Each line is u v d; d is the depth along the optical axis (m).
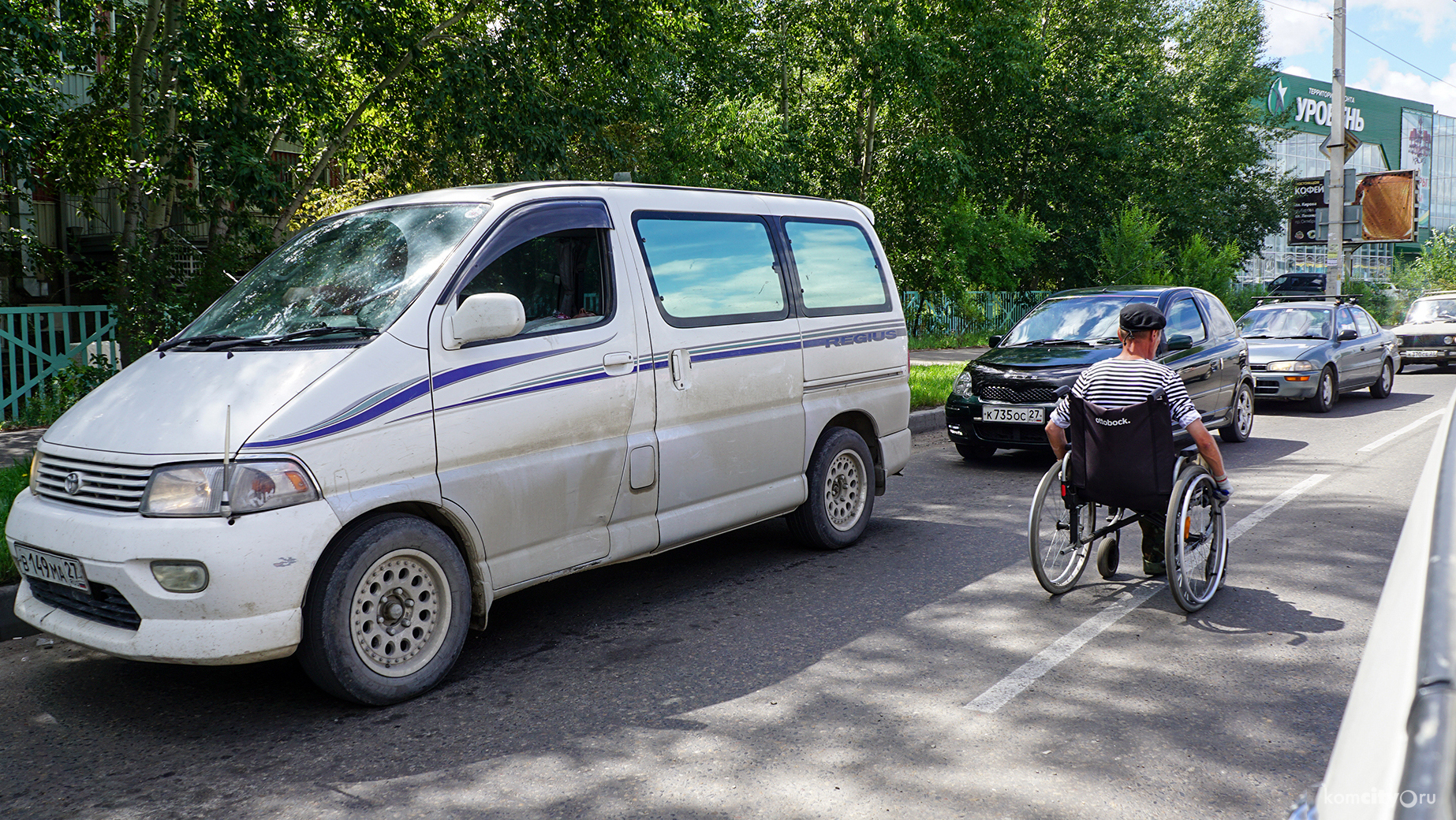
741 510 5.80
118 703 4.25
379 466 4.10
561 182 5.19
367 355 4.14
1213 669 4.34
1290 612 5.11
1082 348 9.55
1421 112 86.25
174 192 11.97
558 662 4.64
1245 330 15.21
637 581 5.96
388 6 12.62
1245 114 34.66
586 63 14.65
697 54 19.77
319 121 14.29
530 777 3.49
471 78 12.52
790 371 6.11
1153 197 31.47
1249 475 8.91
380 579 4.15
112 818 3.28
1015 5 25.84
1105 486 5.11
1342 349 14.16
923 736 3.73
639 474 5.15
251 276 5.00
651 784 3.41
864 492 6.73
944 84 26.02
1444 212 92.75
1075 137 29.23
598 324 5.01
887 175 25.80
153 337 9.94
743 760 3.57
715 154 20.41
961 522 7.35
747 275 5.95
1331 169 21.67
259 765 3.64
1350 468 9.17
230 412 3.92
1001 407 9.27
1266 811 3.13
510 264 4.71
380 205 5.18
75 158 12.51
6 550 5.35
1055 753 3.56
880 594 5.56
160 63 11.52
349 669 4.02
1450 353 19.25
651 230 5.43
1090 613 5.17
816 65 23.69
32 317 11.53
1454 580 1.22
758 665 4.53
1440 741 0.92
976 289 26.53
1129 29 30.31
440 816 3.23
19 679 4.54
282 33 11.35
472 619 4.55
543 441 4.70
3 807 3.36
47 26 10.41
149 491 3.79
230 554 3.71
